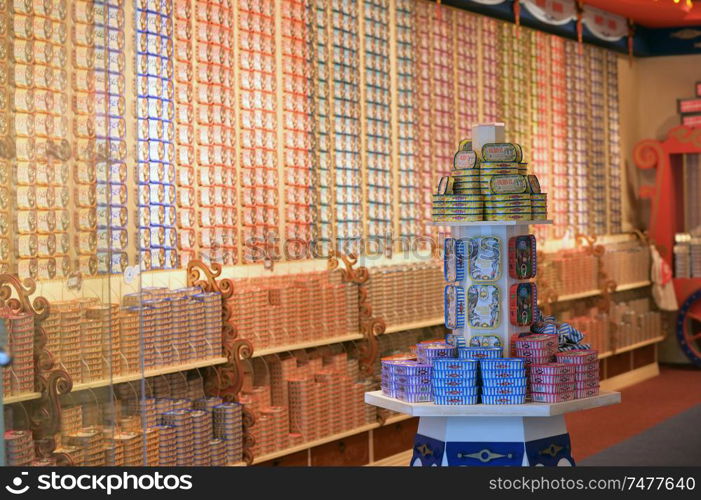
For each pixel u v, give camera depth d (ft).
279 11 22.85
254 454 20.10
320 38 24.04
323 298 22.71
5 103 11.62
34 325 11.53
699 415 30.19
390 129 26.32
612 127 37.65
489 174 15.74
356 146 25.12
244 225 21.89
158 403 18.42
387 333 24.70
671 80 39.75
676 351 39.91
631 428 28.37
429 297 25.90
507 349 15.76
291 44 23.17
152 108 19.51
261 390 21.06
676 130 37.99
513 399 14.88
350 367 23.48
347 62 24.89
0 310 11.37
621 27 37.19
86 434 11.77
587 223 35.96
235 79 21.65
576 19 33.94
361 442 23.77
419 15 27.43
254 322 20.93
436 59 28.04
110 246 12.11
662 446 25.91
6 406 11.28
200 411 19.19
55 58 11.69
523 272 15.94
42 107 11.67
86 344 11.85
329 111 24.30
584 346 16.56
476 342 15.85
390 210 26.25
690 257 38.34
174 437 18.34
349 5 24.95
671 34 39.55
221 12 21.24
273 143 22.61
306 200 23.56
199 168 20.74
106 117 12.03
